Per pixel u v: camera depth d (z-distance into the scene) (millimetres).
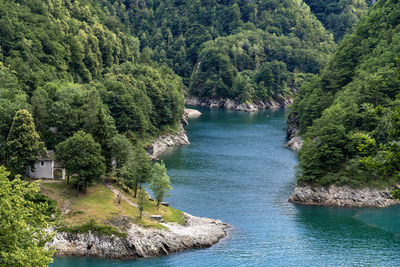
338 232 100750
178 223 98250
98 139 109750
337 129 126188
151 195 120250
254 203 119125
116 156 113250
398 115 40062
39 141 106438
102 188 105062
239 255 87625
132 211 95750
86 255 84750
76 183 101875
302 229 102062
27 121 99375
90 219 89438
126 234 87438
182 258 85938
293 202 121625
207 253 88312
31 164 100125
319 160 124750
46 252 48938
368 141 41219
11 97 125125
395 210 116500
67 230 86250
